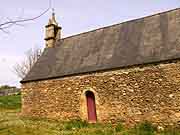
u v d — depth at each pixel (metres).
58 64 20.22
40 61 22.41
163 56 14.36
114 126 15.23
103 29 20.36
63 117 17.81
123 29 18.88
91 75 16.81
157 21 17.39
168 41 15.34
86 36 21.14
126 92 15.17
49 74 19.44
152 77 14.36
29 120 18.95
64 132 14.18
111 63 16.41
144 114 14.30
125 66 15.36
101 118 15.88
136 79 14.91
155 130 13.59
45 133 13.95
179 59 13.60
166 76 13.89
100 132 13.83
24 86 20.78
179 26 15.80
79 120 16.94
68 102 17.75
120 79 15.53
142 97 14.53
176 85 13.50
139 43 16.69
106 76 16.14
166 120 13.52
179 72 13.51
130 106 14.88
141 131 13.38
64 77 18.22
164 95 13.80
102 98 16.06
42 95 19.39
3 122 17.84
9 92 44.44
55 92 18.61
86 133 13.73
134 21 18.80
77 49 20.48
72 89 17.67
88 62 18.02
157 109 13.91
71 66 18.80
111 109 15.58
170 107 13.50
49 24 23.69
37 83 19.89
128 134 13.05
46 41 23.91
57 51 22.16
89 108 17.00
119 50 17.22
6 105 31.05
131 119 14.73
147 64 14.62
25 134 13.76
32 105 19.89
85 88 16.98
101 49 18.50
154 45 15.74
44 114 18.95
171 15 16.98
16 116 21.45
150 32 16.92
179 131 12.84
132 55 16.02
